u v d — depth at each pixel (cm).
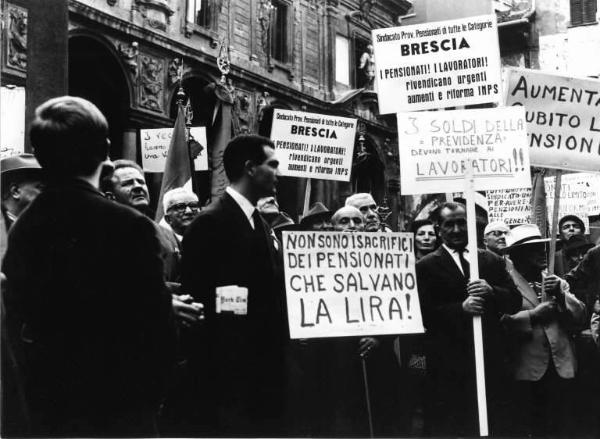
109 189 480
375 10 2727
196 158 1197
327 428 506
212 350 386
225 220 401
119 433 271
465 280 511
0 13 604
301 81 2328
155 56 1750
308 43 2381
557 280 543
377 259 483
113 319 274
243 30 2070
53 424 271
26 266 277
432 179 529
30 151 548
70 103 289
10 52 1271
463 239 518
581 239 821
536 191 933
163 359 277
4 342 292
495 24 584
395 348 624
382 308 477
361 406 511
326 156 709
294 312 454
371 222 656
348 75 2588
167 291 282
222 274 392
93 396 272
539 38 2036
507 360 538
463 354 496
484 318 511
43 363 272
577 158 573
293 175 702
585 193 1023
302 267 461
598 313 610
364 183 2659
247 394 385
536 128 577
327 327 459
